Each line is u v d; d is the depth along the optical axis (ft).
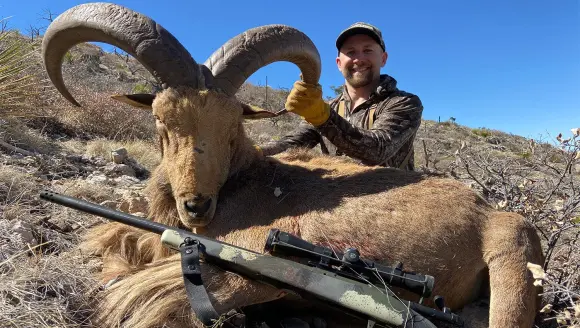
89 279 3.27
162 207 3.75
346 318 3.37
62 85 3.97
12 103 7.02
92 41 3.62
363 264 2.88
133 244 3.89
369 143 4.20
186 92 3.30
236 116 3.50
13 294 2.84
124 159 7.43
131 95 3.55
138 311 3.01
